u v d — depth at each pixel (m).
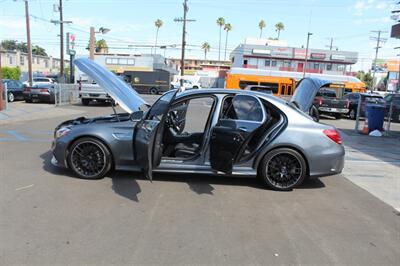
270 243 3.85
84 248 3.57
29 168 6.39
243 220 4.45
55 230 3.95
